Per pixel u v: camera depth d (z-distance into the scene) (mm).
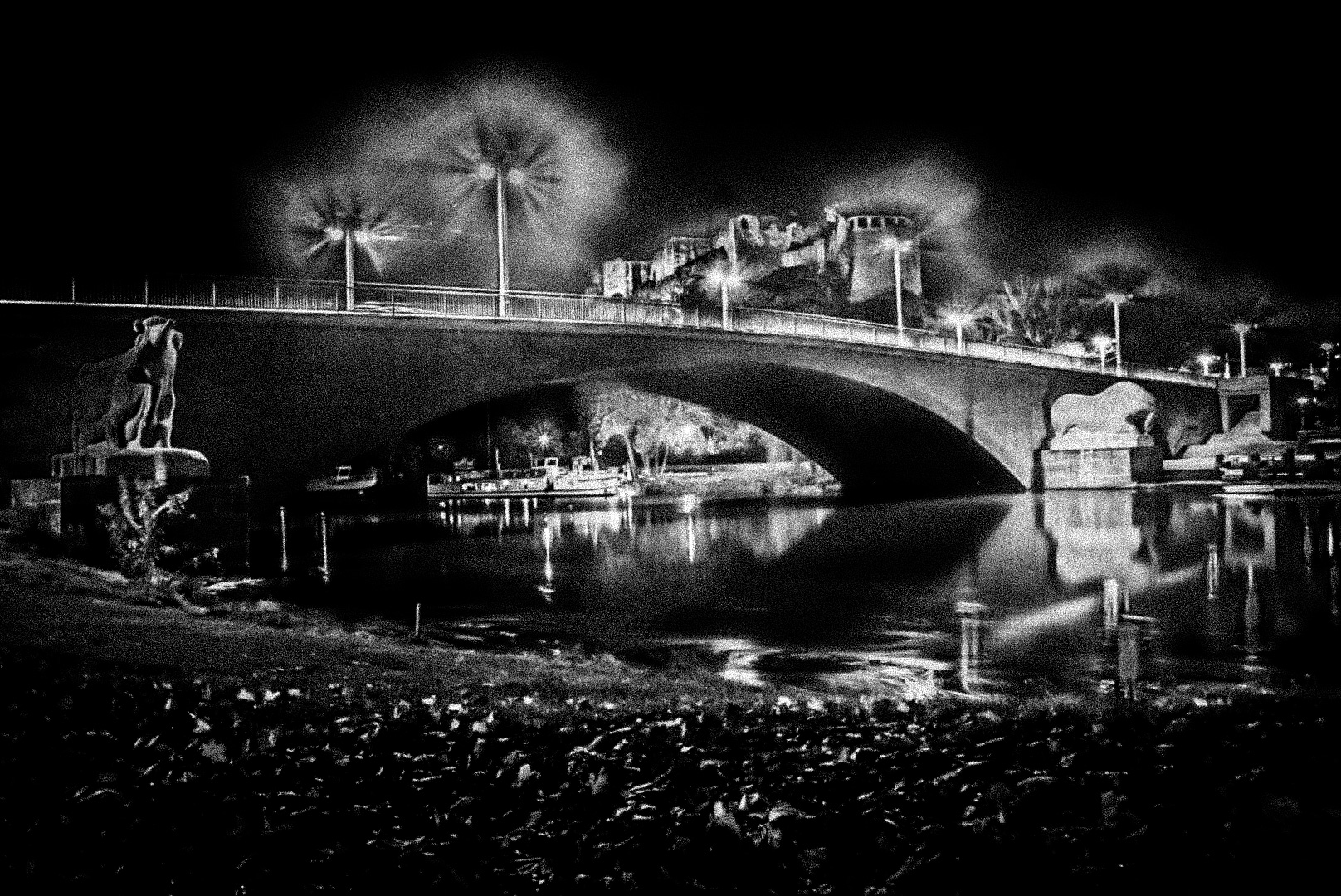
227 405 40438
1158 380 87375
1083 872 4777
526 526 58719
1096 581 31234
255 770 7117
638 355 54156
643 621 25109
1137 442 77938
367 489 101938
